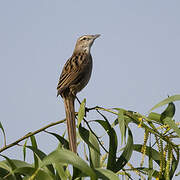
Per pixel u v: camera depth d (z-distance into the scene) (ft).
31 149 22.79
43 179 19.03
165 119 23.50
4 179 19.11
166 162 23.81
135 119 23.63
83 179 23.24
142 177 23.49
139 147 26.14
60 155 18.17
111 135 24.89
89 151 24.76
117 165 24.14
